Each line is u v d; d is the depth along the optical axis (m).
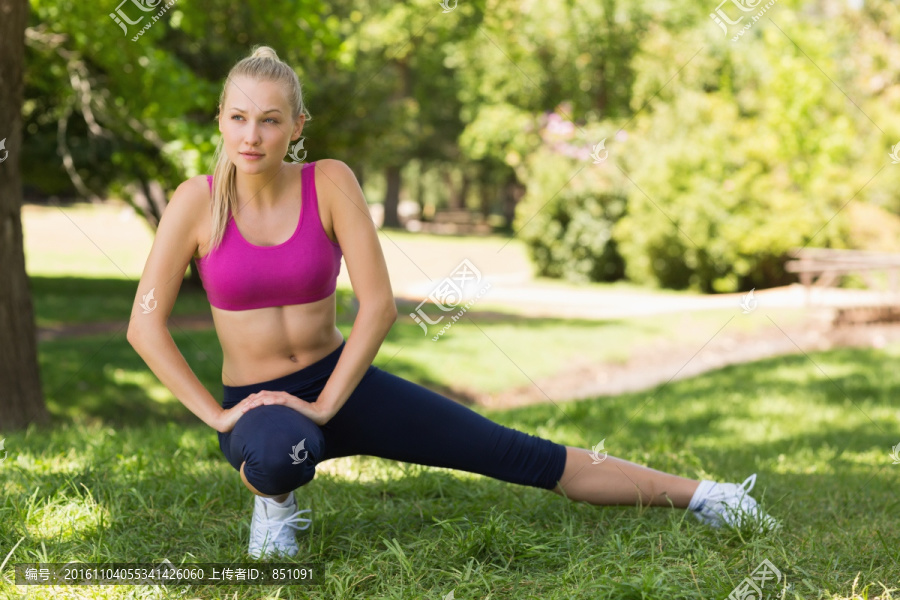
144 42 6.94
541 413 6.79
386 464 3.85
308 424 2.42
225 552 2.54
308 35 7.83
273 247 2.49
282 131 2.44
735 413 8.35
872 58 18.30
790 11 17.12
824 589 2.26
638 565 2.40
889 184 16.14
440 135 31.88
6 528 2.61
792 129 15.77
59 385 9.00
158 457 3.74
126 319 12.77
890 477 4.31
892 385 9.61
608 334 11.94
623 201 17.61
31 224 27.08
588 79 19.05
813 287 15.18
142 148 10.59
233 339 2.59
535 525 2.85
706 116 16.69
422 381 9.48
